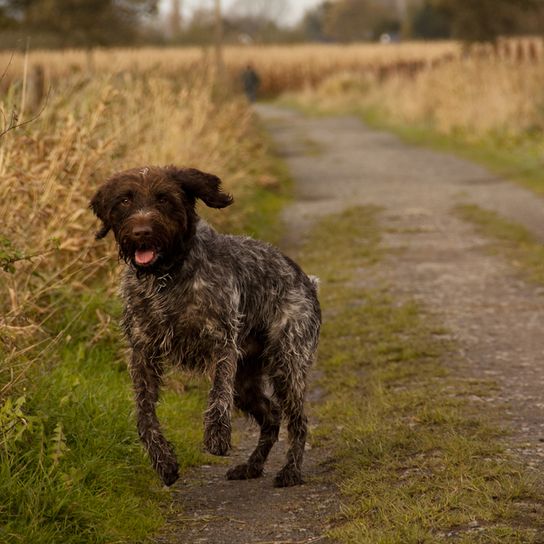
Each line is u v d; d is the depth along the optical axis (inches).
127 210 228.7
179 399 327.3
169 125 559.5
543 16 1838.1
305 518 227.6
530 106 1100.5
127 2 1860.2
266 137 1222.3
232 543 215.6
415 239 600.1
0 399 234.8
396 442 266.1
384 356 362.3
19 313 294.5
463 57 1437.0
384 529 207.9
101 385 293.1
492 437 268.7
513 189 793.6
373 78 2031.3
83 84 463.5
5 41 1777.8
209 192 238.4
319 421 305.1
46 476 216.8
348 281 494.6
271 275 259.8
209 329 238.2
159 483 253.4
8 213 334.3
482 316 416.5
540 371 335.6
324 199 781.3
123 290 243.4
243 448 292.5
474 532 201.6
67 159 369.4
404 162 1009.5
